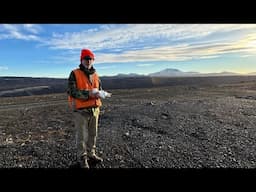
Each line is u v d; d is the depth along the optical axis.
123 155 6.31
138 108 14.67
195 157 6.16
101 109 15.88
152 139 7.84
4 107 21.45
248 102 16.69
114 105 18.23
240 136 8.10
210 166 5.60
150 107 14.78
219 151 6.60
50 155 6.41
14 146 7.45
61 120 13.23
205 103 16.14
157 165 5.68
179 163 5.79
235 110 13.21
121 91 37.91
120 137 8.13
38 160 6.08
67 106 20.14
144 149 6.79
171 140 7.71
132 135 8.38
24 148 7.11
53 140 8.29
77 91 5.21
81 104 5.31
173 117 11.44
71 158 6.13
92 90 5.29
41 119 13.91
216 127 9.38
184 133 8.57
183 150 6.70
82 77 5.27
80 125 5.38
